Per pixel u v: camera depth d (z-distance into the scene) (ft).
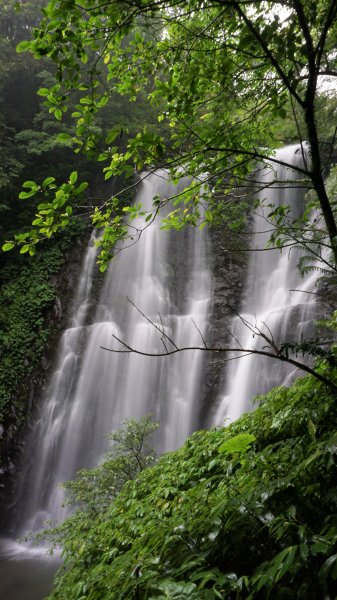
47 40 9.50
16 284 56.90
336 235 9.74
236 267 55.62
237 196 12.96
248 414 16.65
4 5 63.67
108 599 8.64
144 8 9.37
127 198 62.18
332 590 6.89
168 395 47.06
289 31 9.31
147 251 58.80
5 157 59.77
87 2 9.07
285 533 7.98
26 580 28.50
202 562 8.22
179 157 10.91
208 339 48.67
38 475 45.73
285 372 39.29
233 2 9.27
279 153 54.54
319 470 8.84
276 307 48.80
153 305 55.42
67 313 55.06
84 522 17.42
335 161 32.09
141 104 62.44
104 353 50.65
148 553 9.23
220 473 13.71
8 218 63.05
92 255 58.44
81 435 47.34
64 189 10.39
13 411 47.50
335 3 8.90
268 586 6.89
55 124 61.82
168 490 13.71
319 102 19.66
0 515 43.29
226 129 11.89
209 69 11.82
